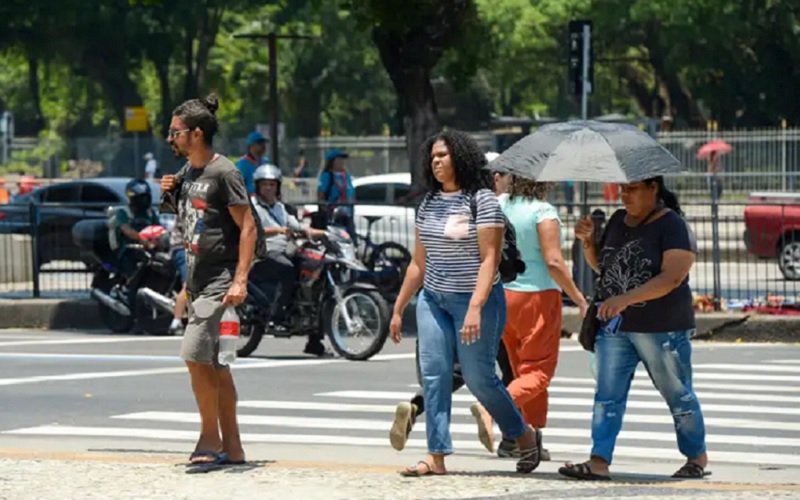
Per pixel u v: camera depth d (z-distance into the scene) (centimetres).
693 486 1966
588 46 4569
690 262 1984
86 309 4528
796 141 9444
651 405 2936
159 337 4209
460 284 1994
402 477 2011
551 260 2173
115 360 3641
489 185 2023
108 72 13550
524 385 2183
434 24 5397
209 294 2039
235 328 2041
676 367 2022
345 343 3697
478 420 2095
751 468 2278
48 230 4797
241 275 2025
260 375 3381
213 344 2044
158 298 4188
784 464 2333
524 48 13362
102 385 3195
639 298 1981
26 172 13588
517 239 2192
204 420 2089
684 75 14150
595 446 2025
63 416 2797
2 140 14438
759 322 4162
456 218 1991
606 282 2020
